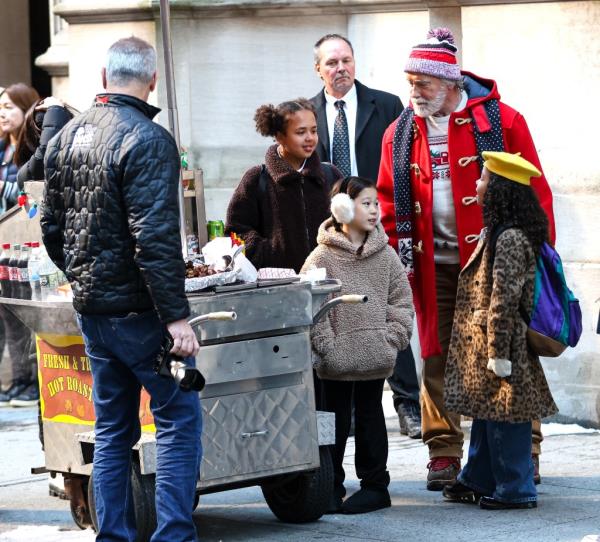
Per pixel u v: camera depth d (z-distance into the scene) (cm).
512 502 898
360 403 916
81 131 754
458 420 978
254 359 830
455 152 964
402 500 942
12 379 1342
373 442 913
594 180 1141
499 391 882
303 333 852
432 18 1255
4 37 1823
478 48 1185
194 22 1380
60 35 1581
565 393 1171
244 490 1002
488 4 1175
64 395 877
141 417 842
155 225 719
